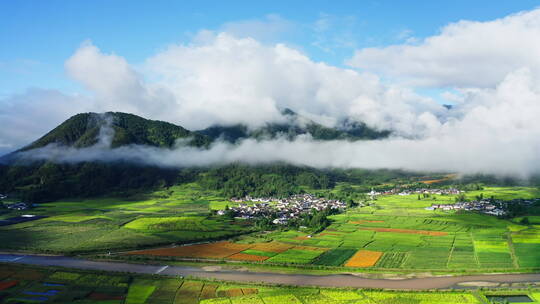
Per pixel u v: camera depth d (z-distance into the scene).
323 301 166.38
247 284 190.00
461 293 174.75
